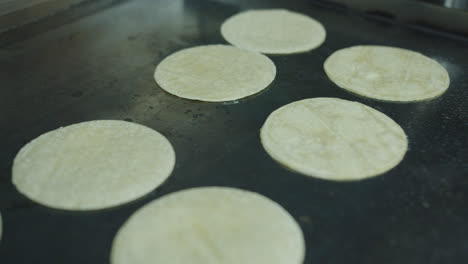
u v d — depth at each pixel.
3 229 0.39
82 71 0.57
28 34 0.63
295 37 0.64
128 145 0.46
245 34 0.65
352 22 0.69
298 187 0.43
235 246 0.37
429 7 0.64
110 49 0.61
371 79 0.56
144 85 0.55
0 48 0.60
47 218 0.40
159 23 0.68
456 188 0.43
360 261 0.37
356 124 0.49
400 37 0.65
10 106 0.52
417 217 0.41
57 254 0.38
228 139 0.48
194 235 0.38
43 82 0.55
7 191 0.42
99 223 0.40
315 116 0.50
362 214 0.41
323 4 0.74
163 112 0.51
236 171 0.45
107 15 0.69
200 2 0.74
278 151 0.46
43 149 0.46
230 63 0.58
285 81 0.56
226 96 0.53
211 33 0.66
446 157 0.46
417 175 0.44
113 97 0.53
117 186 0.42
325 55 0.61
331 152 0.46
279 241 0.38
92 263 0.37
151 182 0.43
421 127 0.50
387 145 0.47
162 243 0.38
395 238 0.39
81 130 0.48
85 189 0.42
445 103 0.53
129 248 0.37
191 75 0.56
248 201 0.41
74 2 0.70
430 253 0.38
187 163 0.45
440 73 0.57
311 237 0.39
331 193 0.43
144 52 0.61
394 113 0.51
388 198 0.42
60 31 0.64
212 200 0.41
